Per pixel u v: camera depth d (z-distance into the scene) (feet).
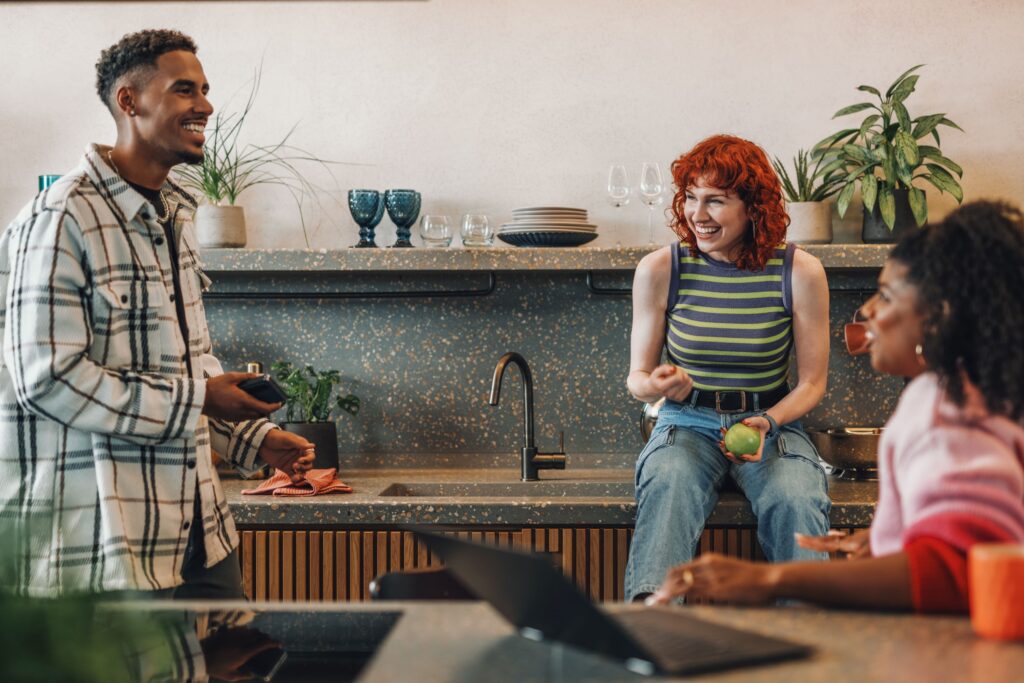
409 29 9.55
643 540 6.91
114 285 5.76
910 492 3.23
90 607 2.50
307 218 9.62
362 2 9.55
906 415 3.35
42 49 9.62
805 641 2.88
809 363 7.55
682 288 7.64
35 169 9.63
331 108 9.59
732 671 2.60
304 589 7.77
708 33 9.43
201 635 3.24
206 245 8.96
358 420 9.71
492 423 9.68
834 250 8.41
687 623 3.00
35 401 5.47
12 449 5.69
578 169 9.51
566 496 8.70
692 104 9.45
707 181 7.29
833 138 9.07
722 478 7.48
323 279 9.64
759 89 9.42
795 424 7.68
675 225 7.83
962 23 9.32
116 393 5.55
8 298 5.66
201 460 6.22
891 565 3.20
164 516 5.84
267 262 8.61
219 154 9.60
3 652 2.27
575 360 9.64
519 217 8.86
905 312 3.43
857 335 3.94
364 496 7.96
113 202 5.86
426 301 9.68
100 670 2.36
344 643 3.16
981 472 3.11
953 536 3.10
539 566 2.63
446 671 2.67
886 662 2.66
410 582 4.44
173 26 9.59
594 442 9.63
